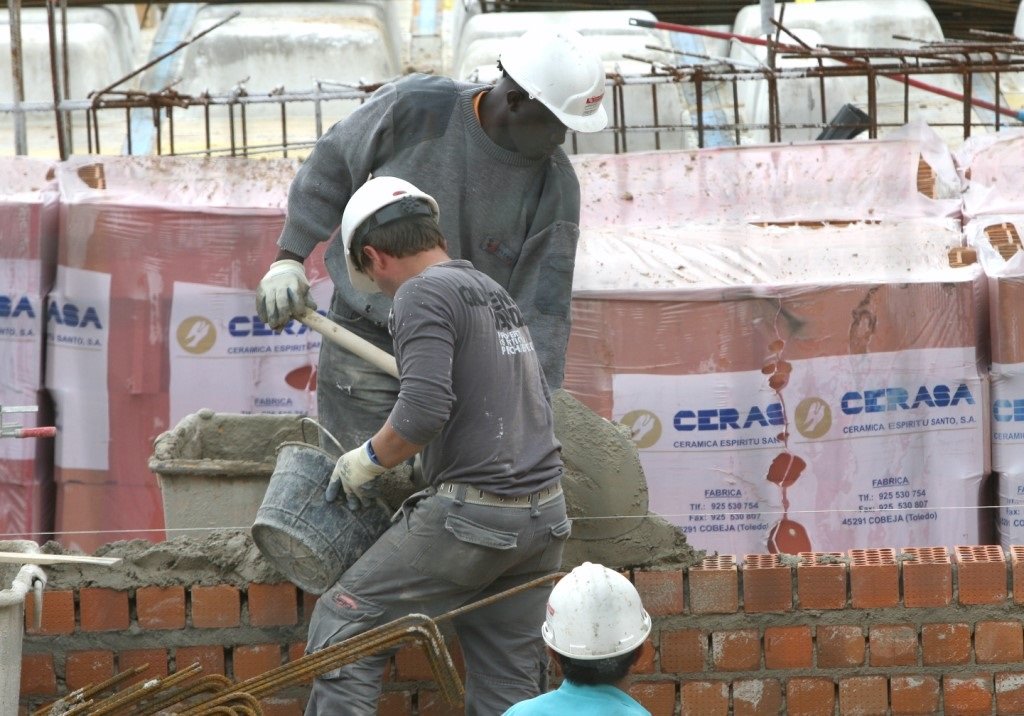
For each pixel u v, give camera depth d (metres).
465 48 24.66
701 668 11.17
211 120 23.69
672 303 15.35
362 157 11.12
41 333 16.31
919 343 15.42
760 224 16.23
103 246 16.16
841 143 16.73
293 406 16.47
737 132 19.62
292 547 10.42
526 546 9.59
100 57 24.33
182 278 16.23
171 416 16.39
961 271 15.55
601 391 15.52
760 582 11.07
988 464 15.60
